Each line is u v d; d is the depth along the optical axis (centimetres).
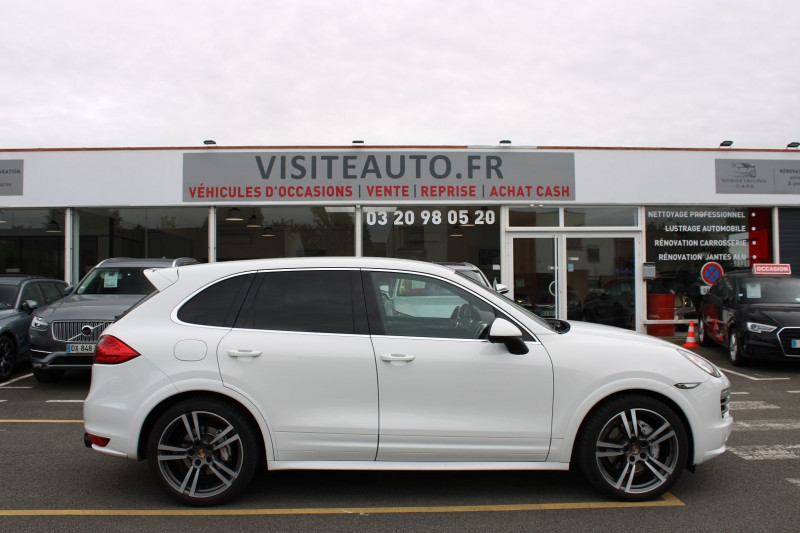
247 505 409
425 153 1328
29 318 962
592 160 1345
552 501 415
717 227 1380
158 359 397
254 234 1329
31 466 496
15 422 646
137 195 1311
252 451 400
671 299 1364
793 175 1376
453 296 420
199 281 423
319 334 404
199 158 1314
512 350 401
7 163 1307
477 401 398
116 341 405
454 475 470
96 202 1309
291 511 399
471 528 372
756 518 385
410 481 457
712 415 412
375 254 1331
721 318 1102
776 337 928
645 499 407
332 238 1330
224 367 394
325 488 443
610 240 1362
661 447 413
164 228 1328
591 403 399
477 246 1344
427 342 404
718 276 1375
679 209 1375
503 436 397
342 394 396
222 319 410
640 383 401
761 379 907
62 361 784
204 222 1329
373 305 414
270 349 397
